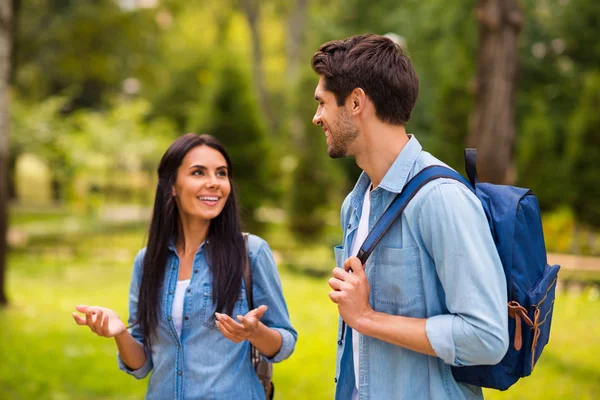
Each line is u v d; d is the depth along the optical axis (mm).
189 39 29906
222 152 2348
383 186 1782
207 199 2258
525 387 5176
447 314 1659
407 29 19094
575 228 14781
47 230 16453
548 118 17375
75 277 10703
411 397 1743
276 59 33562
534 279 1715
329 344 6566
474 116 6809
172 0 25531
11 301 8289
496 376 1697
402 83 1764
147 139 16453
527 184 15188
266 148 14500
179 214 2350
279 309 2342
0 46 7629
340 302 1706
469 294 1592
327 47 1823
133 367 2336
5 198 7973
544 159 15109
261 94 28578
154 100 26469
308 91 19141
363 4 20844
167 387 2230
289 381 5355
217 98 14141
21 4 17562
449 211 1646
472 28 17016
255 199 14359
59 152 14508
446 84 15297
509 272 1678
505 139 6672
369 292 1730
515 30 6602
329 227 18562
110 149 15469
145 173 18234
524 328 1692
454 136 15195
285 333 2301
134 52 19812
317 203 16578
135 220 18672
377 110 1771
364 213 1960
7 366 5582
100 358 5926
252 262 2340
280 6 30359
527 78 17906
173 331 2229
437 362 1742
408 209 1728
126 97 20922
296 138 19594
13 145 13672
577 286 10188
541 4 19438
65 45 18531
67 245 14398
